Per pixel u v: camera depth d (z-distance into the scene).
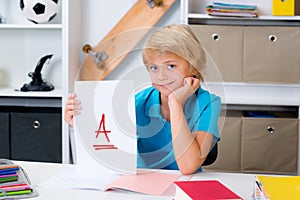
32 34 3.20
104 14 3.13
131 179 1.41
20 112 2.93
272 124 2.74
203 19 2.96
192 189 1.13
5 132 2.91
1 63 3.26
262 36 2.73
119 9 3.11
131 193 1.31
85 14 3.14
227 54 2.75
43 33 3.19
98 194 1.30
